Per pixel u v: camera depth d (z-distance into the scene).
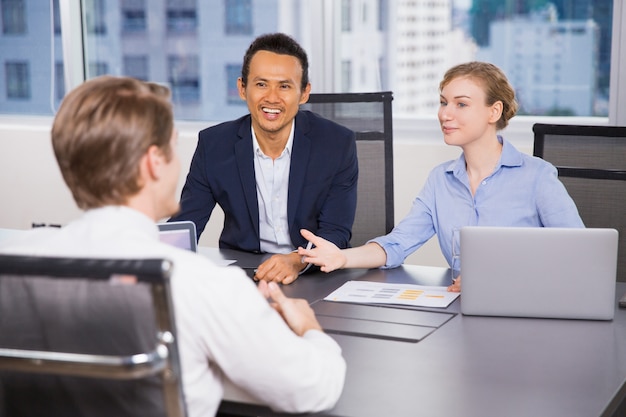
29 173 4.93
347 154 2.82
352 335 1.92
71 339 1.21
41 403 1.26
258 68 2.62
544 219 2.54
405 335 1.90
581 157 2.79
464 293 2.04
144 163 1.33
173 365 1.16
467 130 2.53
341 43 4.40
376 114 3.09
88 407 1.24
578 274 2.00
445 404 1.51
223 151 2.81
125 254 1.29
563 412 1.47
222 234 2.89
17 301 1.21
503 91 2.53
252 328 1.31
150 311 1.14
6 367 1.20
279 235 2.81
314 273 2.49
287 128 2.75
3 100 5.20
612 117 3.85
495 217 2.58
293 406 1.41
